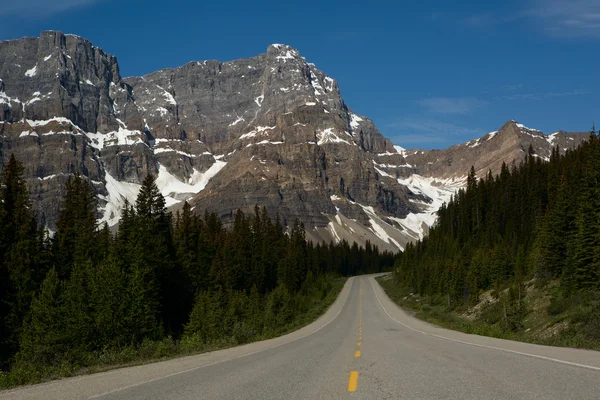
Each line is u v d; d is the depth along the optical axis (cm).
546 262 5766
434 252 13288
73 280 4325
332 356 1664
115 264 4319
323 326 4738
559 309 4284
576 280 4619
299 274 12850
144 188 6781
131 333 4072
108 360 2138
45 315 4006
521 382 923
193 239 8588
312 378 1107
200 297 5500
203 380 1132
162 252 6431
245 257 10775
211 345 3009
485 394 822
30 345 3766
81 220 7044
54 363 2808
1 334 4672
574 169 8631
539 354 1450
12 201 5734
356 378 1073
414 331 3394
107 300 4047
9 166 5866
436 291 9788
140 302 4234
